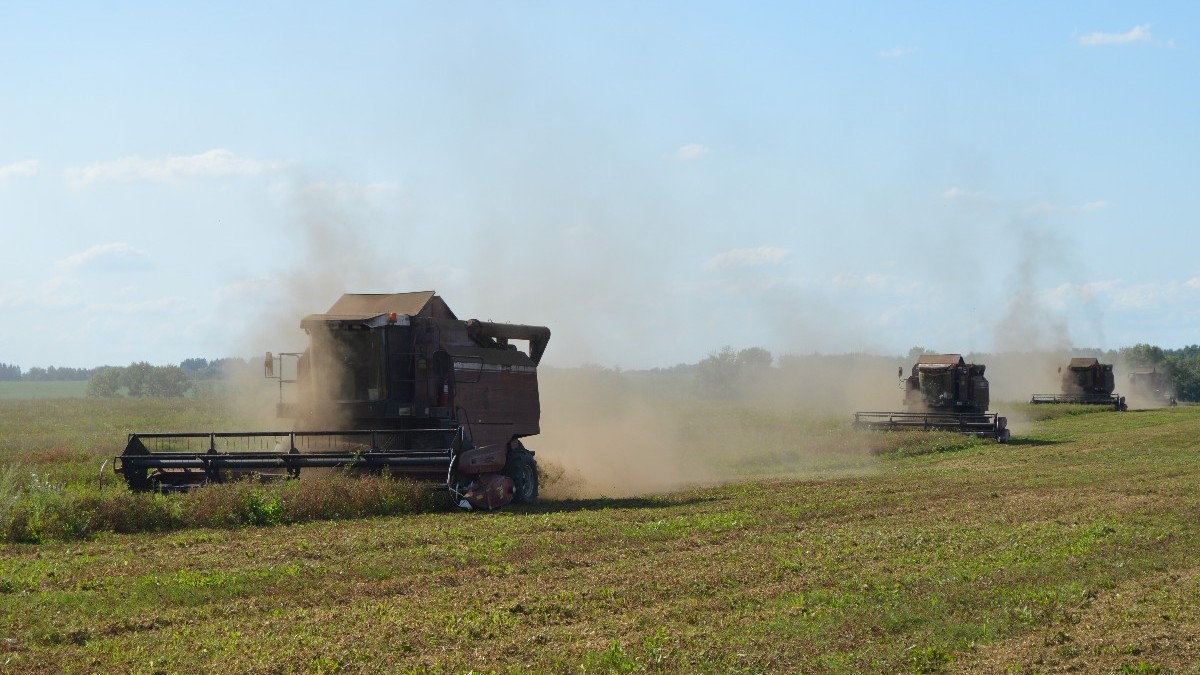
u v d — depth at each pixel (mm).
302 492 20422
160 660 10312
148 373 151000
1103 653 11227
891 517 21578
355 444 24078
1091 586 14336
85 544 17266
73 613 12164
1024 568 15500
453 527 19109
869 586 14102
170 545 17000
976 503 24094
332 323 23922
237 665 10172
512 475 24750
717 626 11922
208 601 12961
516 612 12469
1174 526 20094
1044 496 25641
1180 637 11859
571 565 15469
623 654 10695
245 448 31281
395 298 25172
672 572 14859
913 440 48438
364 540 17250
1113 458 39688
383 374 24000
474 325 25344
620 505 23875
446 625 11727
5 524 17750
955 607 13070
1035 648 11367
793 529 19578
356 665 10289
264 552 16203
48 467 30188
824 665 10555
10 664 10211
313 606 12727
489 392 25312
